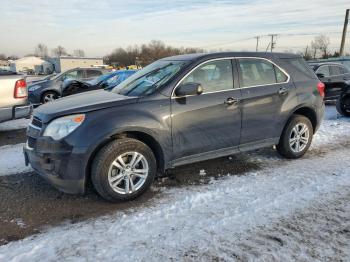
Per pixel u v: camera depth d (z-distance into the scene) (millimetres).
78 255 2896
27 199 4031
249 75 4770
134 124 3799
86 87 10031
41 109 4121
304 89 5262
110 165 3711
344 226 3287
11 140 7148
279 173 4730
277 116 4977
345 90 9133
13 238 3193
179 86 4168
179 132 4133
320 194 3996
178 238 3119
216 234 3170
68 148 3582
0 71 7480
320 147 6078
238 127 4609
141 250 2947
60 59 62438
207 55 4496
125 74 10289
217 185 4340
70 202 3932
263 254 2857
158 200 3934
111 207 3789
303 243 3008
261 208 3662
